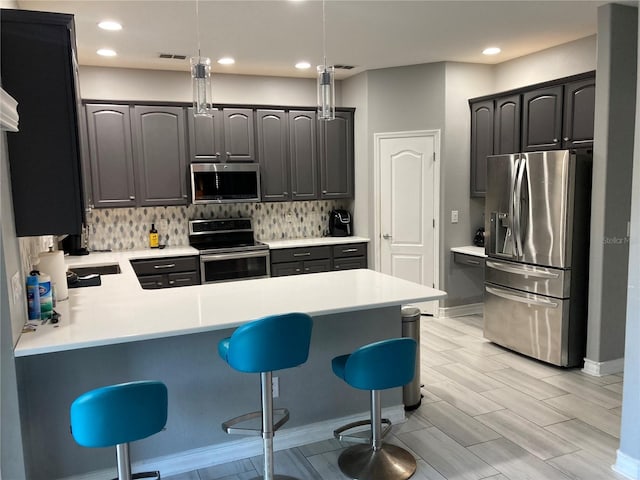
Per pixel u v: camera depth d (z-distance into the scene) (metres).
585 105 4.07
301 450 2.89
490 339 4.58
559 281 3.85
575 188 3.76
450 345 4.59
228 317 2.37
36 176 2.22
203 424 2.73
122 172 4.90
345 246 5.64
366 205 5.72
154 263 4.80
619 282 3.79
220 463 2.76
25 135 2.20
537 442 2.88
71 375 2.43
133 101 4.86
